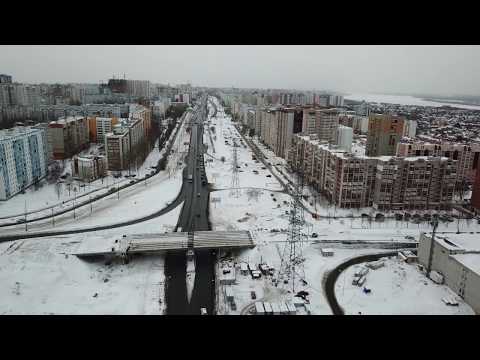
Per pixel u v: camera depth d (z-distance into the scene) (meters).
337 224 152.25
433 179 169.75
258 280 110.19
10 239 132.62
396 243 136.25
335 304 98.56
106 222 150.38
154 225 147.62
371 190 171.25
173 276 112.62
